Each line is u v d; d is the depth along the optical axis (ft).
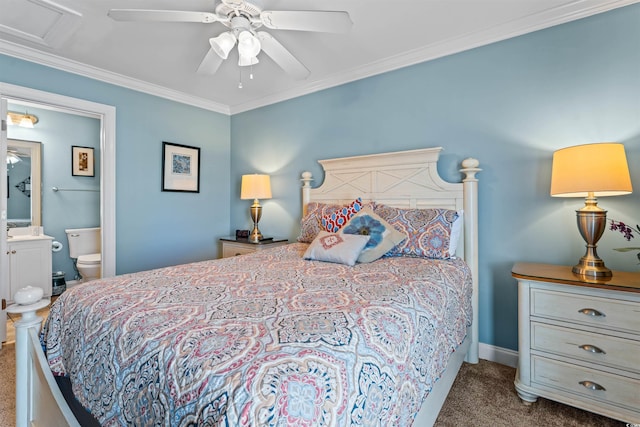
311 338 2.77
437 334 4.26
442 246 6.63
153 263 10.48
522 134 6.77
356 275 5.24
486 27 6.91
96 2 6.03
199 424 2.15
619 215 5.76
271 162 11.57
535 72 6.61
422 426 3.84
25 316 4.33
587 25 6.06
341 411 2.35
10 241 10.50
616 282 4.81
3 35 7.14
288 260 6.75
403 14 6.42
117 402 2.97
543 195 6.54
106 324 3.43
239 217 12.74
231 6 4.82
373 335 3.10
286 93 10.82
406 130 8.37
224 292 4.26
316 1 5.96
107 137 9.32
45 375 3.74
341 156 9.68
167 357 2.66
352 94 9.41
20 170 11.87
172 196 11.02
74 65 8.53
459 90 7.56
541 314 5.37
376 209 7.89
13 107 11.63
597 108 5.96
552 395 5.26
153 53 8.00
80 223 13.29
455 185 7.35
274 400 2.06
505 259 7.01
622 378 4.66
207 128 12.10
